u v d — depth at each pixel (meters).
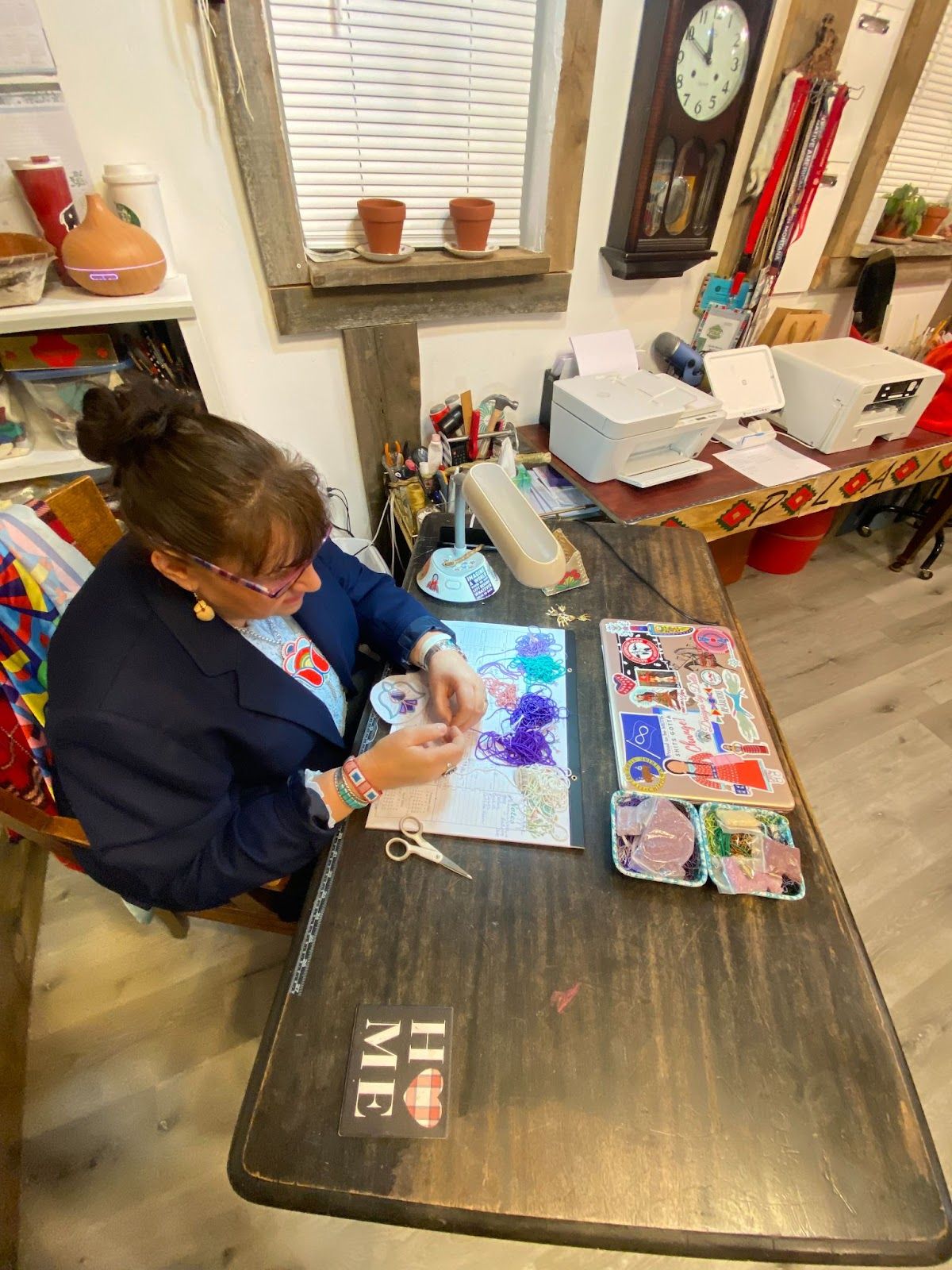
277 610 0.67
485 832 0.71
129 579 0.67
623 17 1.31
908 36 1.63
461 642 0.96
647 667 0.92
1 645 0.76
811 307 2.15
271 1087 0.54
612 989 0.60
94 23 1.00
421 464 1.62
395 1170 0.50
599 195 1.55
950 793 1.71
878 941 1.41
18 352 1.10
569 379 1.62
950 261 2.29
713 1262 1.01
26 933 1.33
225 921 1.01
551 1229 0.48
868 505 2.73
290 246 1.31
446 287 1.50
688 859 0.68
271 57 1.10
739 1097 0.54
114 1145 1.11
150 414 0.54
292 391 1.54
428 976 0.60
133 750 0.62
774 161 1.63
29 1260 1.00
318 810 0.68
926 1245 0.48
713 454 1.77
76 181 1.12
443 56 1.29
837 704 1.96
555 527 1.23
